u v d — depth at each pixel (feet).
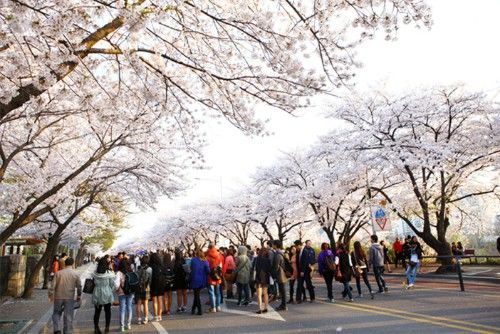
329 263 36.04
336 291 45.70
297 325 25.72
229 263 41.65
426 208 59.06
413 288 42.22
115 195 67.97
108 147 41.98
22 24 15.31
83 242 147.13
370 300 34.99
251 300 42.37
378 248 40.86
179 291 36.65
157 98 27.71
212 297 35.19
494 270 55.72
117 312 40.40
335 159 70.85
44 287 71.51
